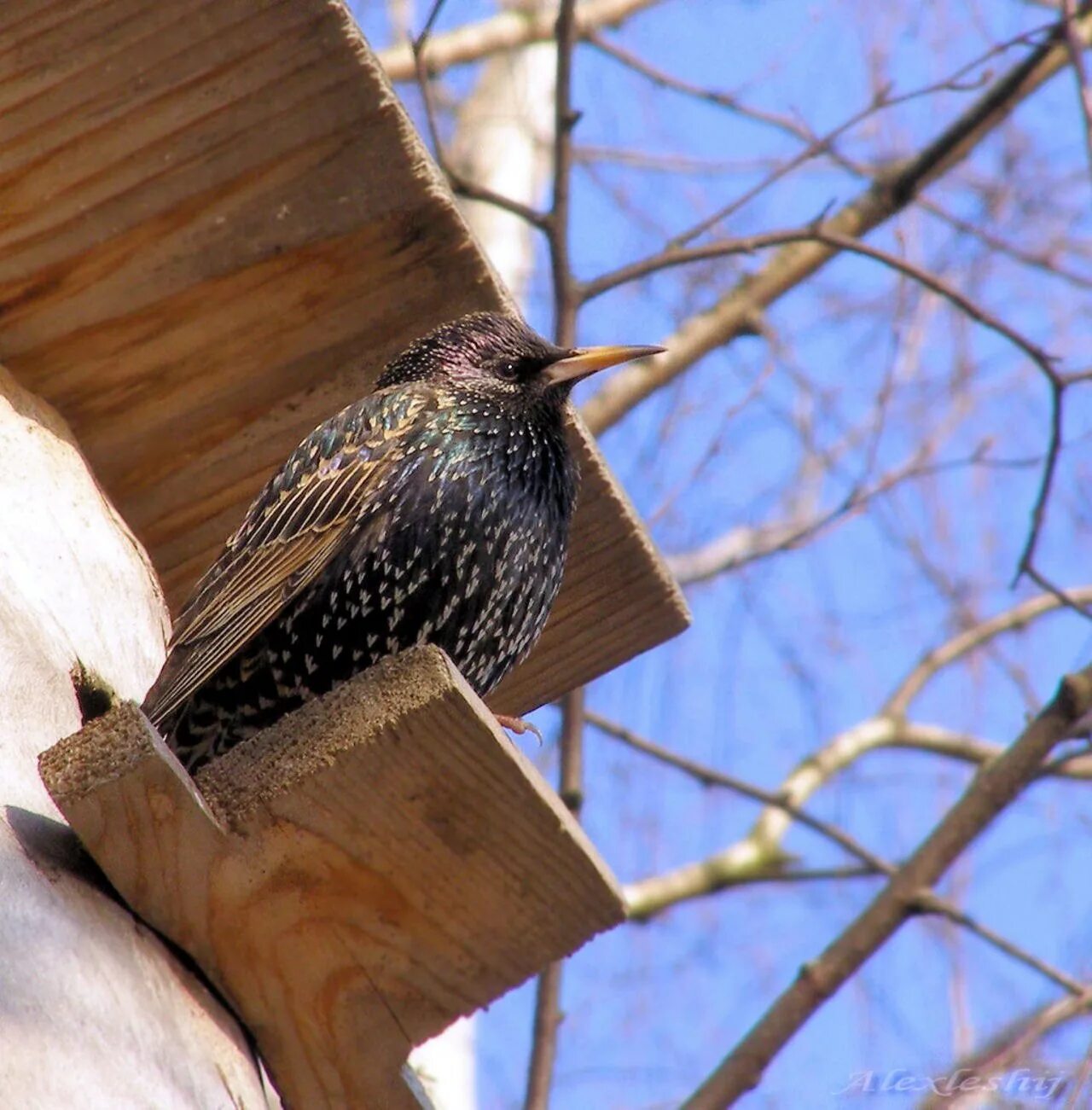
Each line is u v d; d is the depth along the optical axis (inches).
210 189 298.2
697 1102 398.6
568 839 228.4
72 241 301.6
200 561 338.6
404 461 289.3
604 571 342.6
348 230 303.1
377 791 222.7
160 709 265.7
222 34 282.8
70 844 225.9
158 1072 200.7
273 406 323.6
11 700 242.4
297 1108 246.7
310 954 235.8
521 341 317.1
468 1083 480.1
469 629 290.0
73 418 319.6
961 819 417.7
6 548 272.1
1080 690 418.6
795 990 404.8
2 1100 178.2
